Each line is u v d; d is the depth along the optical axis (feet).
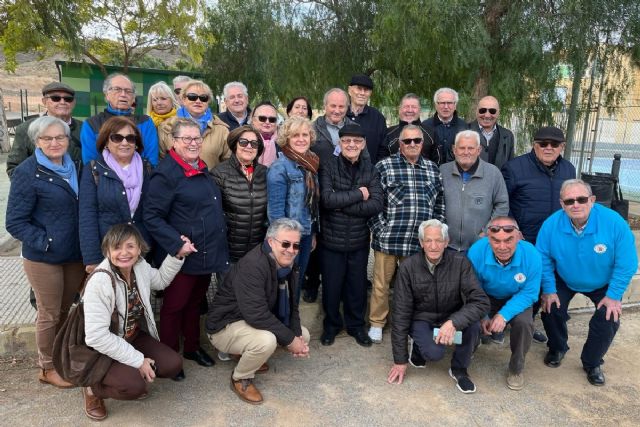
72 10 28.99
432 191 13.07
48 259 10.16
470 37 19.93
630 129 31.42
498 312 11.68
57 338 9.35
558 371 12.48
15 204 9.82
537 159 13.80
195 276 11.12
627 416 10.55
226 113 14.79
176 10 30.94
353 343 13.71
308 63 27.58
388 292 13.93
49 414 9.96
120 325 9.61
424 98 27.25
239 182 11.47
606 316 11.48
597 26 21.38
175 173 10.48
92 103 30.25
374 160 15.39
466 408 10.69
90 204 10.24
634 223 26.13
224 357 12.32
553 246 12.21
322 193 12.38
